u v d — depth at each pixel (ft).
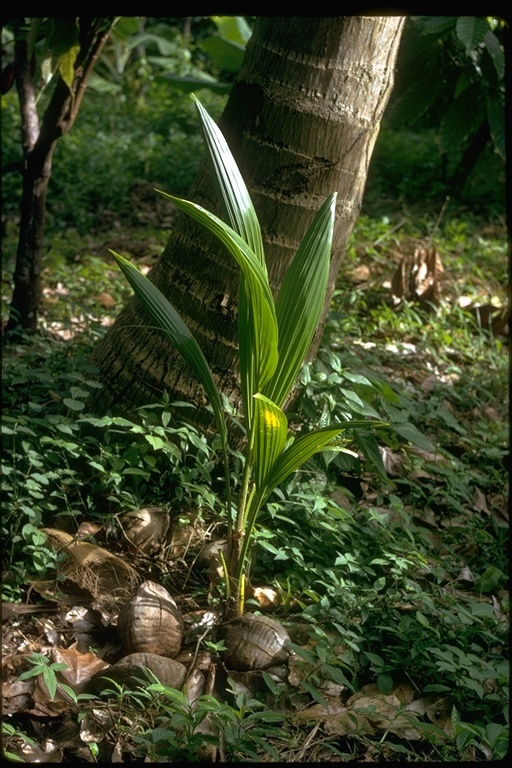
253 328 8.58
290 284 8.83
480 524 12.28
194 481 10.85
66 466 10.62
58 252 22.79
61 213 27.27
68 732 7.61
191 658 8.70
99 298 19.25
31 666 8.21
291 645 8.25
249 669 8.64
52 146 15.08
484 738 7.54
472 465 14.15
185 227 10.94
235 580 9.20
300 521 10.78
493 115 18.66
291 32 10.31
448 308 20.27
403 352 17.66
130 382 11.04
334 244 10.94
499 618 10.14
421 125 25.09
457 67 18.83
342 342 16.52
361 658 9.09
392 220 28.86
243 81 10.64
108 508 10.61
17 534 9.78
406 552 10.44
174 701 7.52
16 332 14.85
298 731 8.02
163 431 10.17
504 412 16.10
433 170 36.17
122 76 46.03
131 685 8.10
